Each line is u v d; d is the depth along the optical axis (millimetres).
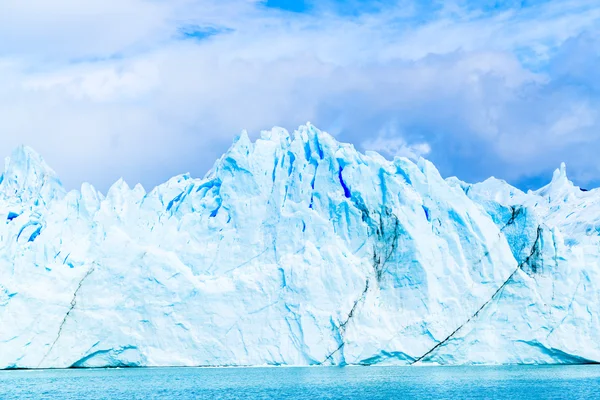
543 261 114875
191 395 86625
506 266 114312
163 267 113125
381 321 111188
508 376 106062
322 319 109938
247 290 112750
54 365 108062
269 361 109625
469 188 130250
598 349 110188
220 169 127938
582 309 111688
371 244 117625
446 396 83250
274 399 81875
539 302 111062
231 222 123312
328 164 122812
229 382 101500
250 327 111125
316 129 126750
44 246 119688
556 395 83625
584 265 114062
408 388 91188
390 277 115125
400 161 124188
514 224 119250
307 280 111562
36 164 132875
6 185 131500
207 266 121312
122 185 134750
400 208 118062
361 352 108125
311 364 109062
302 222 119000
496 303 112312
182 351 110000
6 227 119312
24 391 92188
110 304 111250
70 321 110062
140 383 101312
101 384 100250
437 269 115312
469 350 110438
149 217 129125
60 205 129125
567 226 141125
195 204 128750
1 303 109875
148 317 110812
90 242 123000
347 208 119250
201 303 111750
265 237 121375
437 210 119375
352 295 111875
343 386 94125
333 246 114875
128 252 113938
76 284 112312
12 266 116375
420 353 110062
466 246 116875
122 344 109312
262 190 124562
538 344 109875
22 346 108062
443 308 112375
